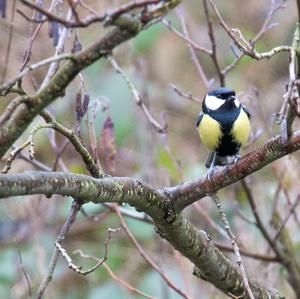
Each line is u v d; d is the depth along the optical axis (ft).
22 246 33.47
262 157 18.95
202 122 27.25
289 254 29.40
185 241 20.33
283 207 32.53
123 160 35.73
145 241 35.47
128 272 34.58
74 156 36.70
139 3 12.58
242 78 42.83
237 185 33.91
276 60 43.83
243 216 28.84
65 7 31.24
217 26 44.75
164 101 43.24
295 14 44.68
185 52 44.55
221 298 32.22
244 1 44.86
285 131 18.19
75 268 17.24
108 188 17.06
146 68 37.22
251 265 30.89
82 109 19.65
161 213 19.36
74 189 15.97
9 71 35.42
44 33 36.88
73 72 13.38
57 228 37.04
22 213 34.83
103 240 37.11
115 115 35.50
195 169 32.99
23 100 13.38
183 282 31.30
